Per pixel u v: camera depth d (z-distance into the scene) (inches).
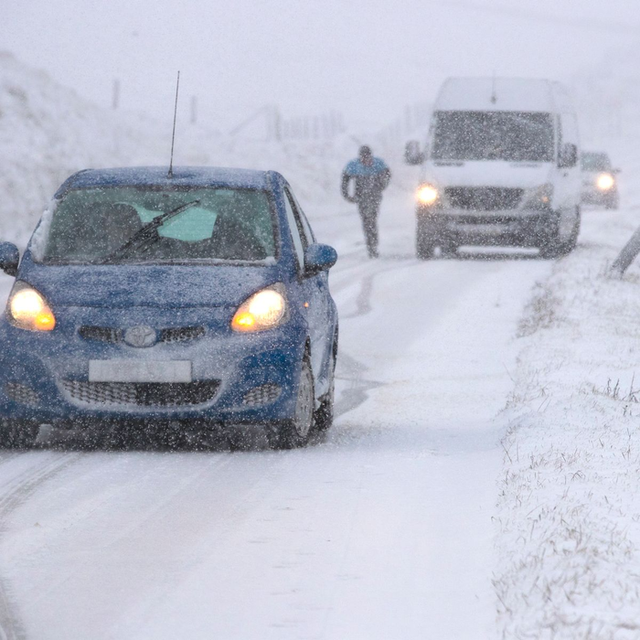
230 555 829.8
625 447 1098.1
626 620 627.5
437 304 2470.5
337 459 1171.9
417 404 1533.0
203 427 1304.1
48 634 676.7
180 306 1200.2
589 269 2861.7
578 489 919.0
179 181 1374.3
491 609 700.7
